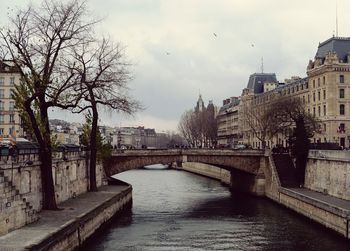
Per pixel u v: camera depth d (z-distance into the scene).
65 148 64.94
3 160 39.16
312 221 59.84
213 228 57.56
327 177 69.69
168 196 91.69
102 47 84.12
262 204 79.00
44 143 49.38
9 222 37.00
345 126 120.69
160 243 49.19
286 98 122.88
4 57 46.06
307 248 46.75
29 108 47.16
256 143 169.50
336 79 120.81
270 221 62.16
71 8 49.41
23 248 31.05
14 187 38.25
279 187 78.69
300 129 82.88
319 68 124.94
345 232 48.31
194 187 112.25
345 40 125.62
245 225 59.41
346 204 56.81
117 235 53.00
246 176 97.25
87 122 77.81
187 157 87.88
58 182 55.78
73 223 41.78
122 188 74.75
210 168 148.00
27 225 40.25
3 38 45.34
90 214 48.38
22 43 46.03
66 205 53.50
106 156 78.38
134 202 82.25
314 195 68.00
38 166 49.12
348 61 121.81
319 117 126.31
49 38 47.75
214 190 104.56
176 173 174.00
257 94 188.00
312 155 77.25
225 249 46.91
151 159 86.19
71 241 40.88
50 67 47.94
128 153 84.56
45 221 42.28
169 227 58.16
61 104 50.78
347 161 61.84
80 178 66.81
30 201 46.06
